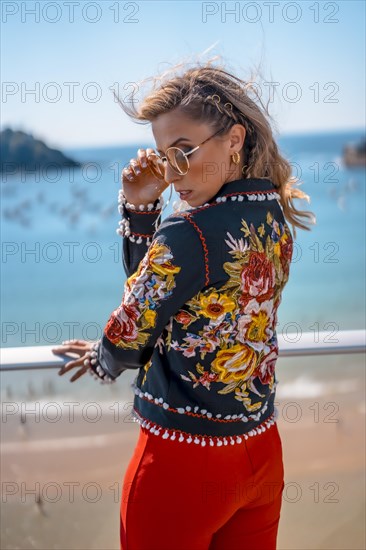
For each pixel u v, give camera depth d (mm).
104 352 1417
